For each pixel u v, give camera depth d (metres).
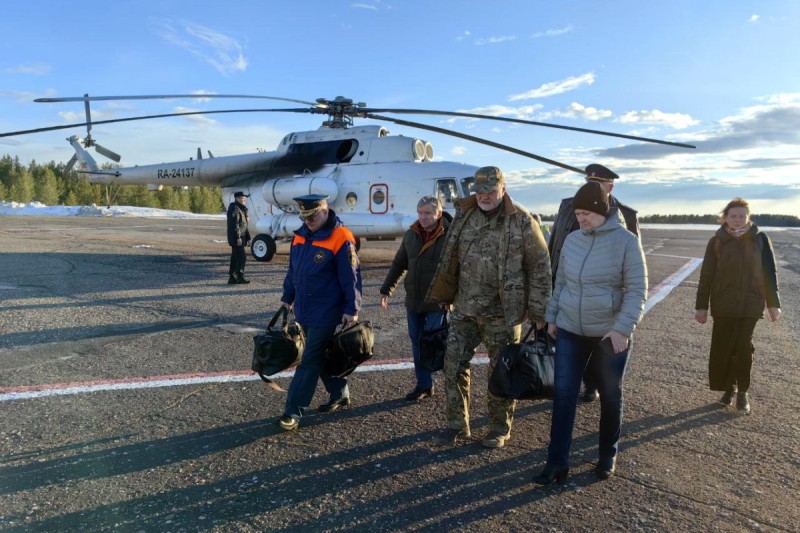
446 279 3.59
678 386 4.73
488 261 3.39
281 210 13.28
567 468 3.05
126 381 4.69
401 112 10.73
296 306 3.84
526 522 2.67
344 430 3.78
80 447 3.45
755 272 4.00
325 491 2.96
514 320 3.31
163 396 4.35
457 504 2.84
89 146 17.11
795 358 5.69
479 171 3.30
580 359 3.09
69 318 7.03
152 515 2.71
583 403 4.38
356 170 12.44
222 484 3.03
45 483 3.01
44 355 5.41
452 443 3.55
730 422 3.94
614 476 3.14
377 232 12.09
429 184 11.67
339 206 12.57
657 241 25.05
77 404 4.16
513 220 3.34
